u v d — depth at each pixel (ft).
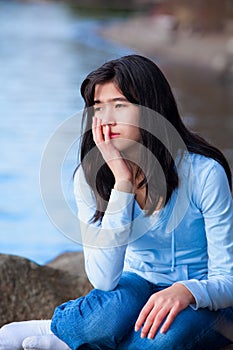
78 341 14.61
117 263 14.44
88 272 14.70
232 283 14.55
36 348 15.01
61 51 149.07
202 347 14.62
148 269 15.24
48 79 106.32
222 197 14.64
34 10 312.50
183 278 15.14
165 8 202.18
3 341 15.53
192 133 15.29
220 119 70.69
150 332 14.01
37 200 44.14
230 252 14.74
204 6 167.02
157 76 14.64
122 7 327.88
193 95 88.99
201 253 15.20
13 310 19.90
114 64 14.65
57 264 24.93
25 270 20.84
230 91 92.68
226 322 14.78
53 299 20.38
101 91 14.70
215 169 14.70
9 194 45.73
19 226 38.99
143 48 154.61
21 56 138.10
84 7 329.11
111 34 194.49
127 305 14.47
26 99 87.30
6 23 237.45
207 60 124.57
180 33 167.53
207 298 14.19
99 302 14.53
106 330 14.37
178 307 13.96
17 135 65.51
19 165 53.88
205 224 14.83
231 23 162.61
